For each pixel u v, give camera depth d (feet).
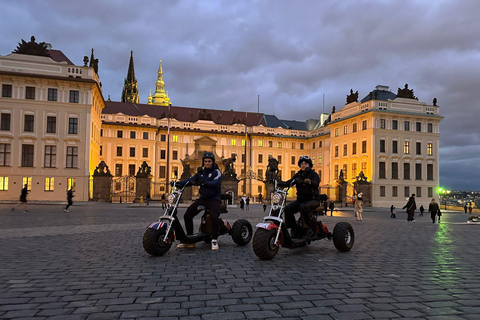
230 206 154.61
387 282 19.93
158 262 25.14
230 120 310.24
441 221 91.30
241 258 26.96
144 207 123.13
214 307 15.25
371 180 198.70
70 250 30.14
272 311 14.82
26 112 157.58
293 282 19.63
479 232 54.34
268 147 294.25
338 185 181.57
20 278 20.21
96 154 195.72
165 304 15.61
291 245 27.81
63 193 158.71
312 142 297.53
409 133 207.92
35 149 157.48
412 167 206.69
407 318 14.15
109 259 26.16
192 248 31.73
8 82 156.15
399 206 201.05
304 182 29.35
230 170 170.50
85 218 67.31
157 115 290.35
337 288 18.47
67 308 15.02
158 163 271.08
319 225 31.55
